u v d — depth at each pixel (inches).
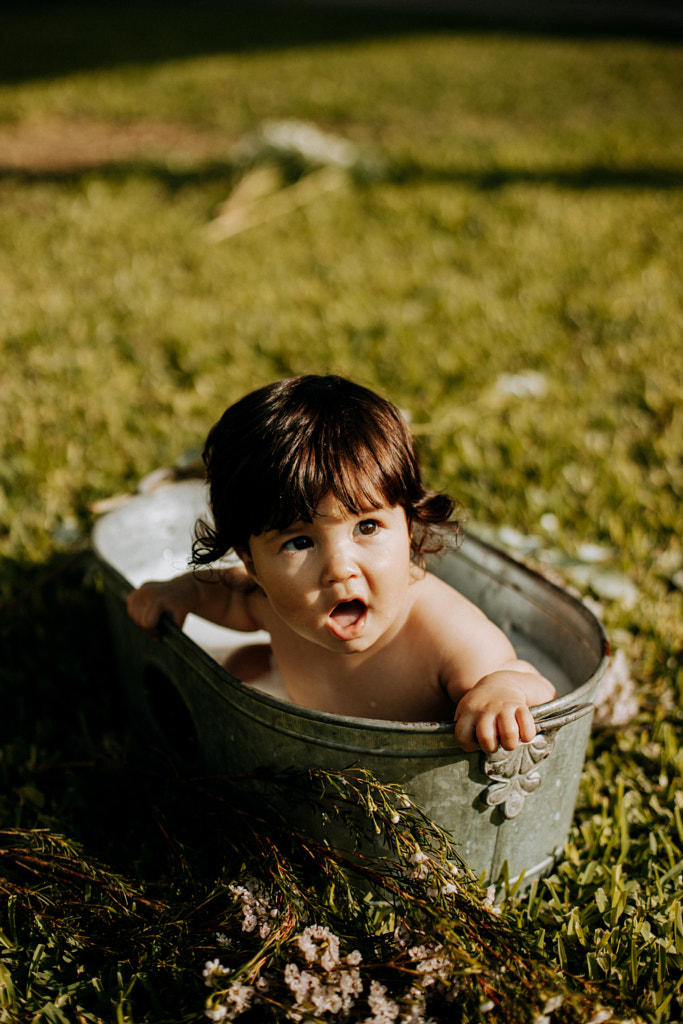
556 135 294.2
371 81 384.2
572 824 61.7
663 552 91.0
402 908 51.8
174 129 303.7
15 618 83.2
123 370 132.0
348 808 50.4
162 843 58.4
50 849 54.6
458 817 50.5
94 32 515.8
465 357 133.7
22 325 146.3
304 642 57.3
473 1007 44.2
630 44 490.6
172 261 181.6
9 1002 46.9
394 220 206.8
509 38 509.4
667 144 280.4
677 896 53.9
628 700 68.6
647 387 125.7
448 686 54.2
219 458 52.0
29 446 109.5
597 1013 41.0
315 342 139.3
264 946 43.1
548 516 96.0
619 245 189.3
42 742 70.1
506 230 197.9
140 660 65.2
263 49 463.2
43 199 220.7
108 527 71.5
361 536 49.3
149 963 47.3
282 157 227.6
